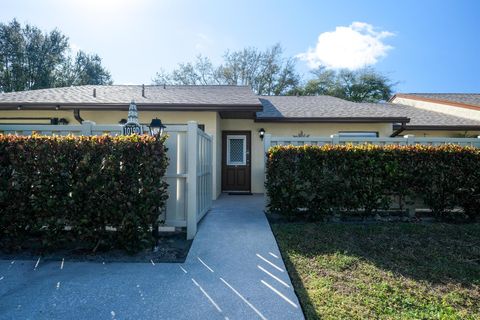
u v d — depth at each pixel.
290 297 3.03
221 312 2.74
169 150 4.85
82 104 8.77
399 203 5.86
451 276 3.58
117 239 4.04
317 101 13.53
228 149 10.70
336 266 3.76
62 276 3.42
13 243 4.06
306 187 5.55
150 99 9.41
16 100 9.12
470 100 14.47
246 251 4.22
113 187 3.95
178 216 4.84
